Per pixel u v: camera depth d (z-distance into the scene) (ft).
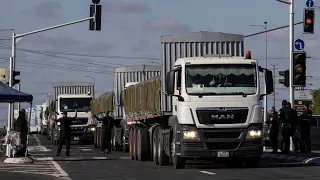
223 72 98.22
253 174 92.17
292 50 139.64
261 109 98.37
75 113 223.10
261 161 120.88
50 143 245.24
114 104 177.47
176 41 112.68
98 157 144.05
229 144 96.84
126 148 163.94
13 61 184.14
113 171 103.55
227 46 114.52
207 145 96.48
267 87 98.99
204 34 113.70
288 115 133.08
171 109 108.47
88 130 224.12
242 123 97.04
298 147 143.54
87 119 226.17
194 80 97.40
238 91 97.55
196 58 99.40
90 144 233.96
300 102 218.18
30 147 207.92
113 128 177.99
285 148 134.62
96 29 157.79
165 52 112.37
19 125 131.54
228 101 96.94
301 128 135.13
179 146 98.53
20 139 130.62
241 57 101.09
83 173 100.83
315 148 153.69
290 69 136.05
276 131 137.18
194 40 113.09
